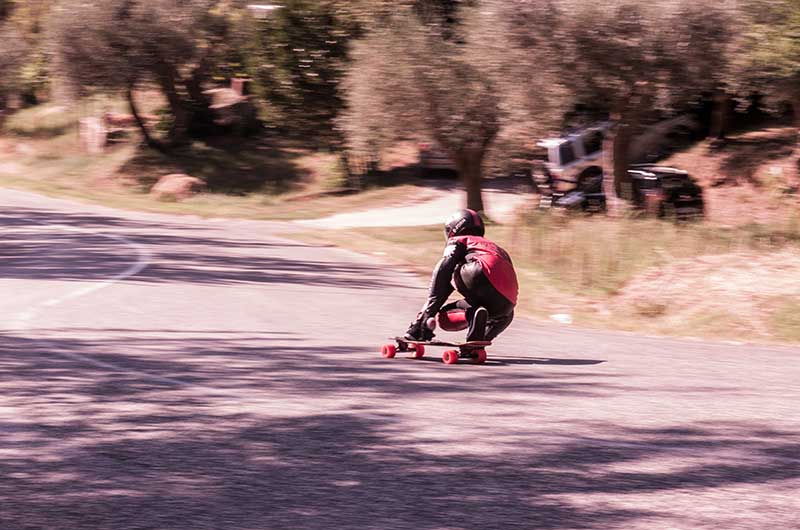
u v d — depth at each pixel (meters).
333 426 6.08
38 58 44.72
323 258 19.66
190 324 10.77
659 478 4.97
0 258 18.00
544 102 23.14
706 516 4.38
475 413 6.47
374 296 13.96
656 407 6.69
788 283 12.09
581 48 22.14
